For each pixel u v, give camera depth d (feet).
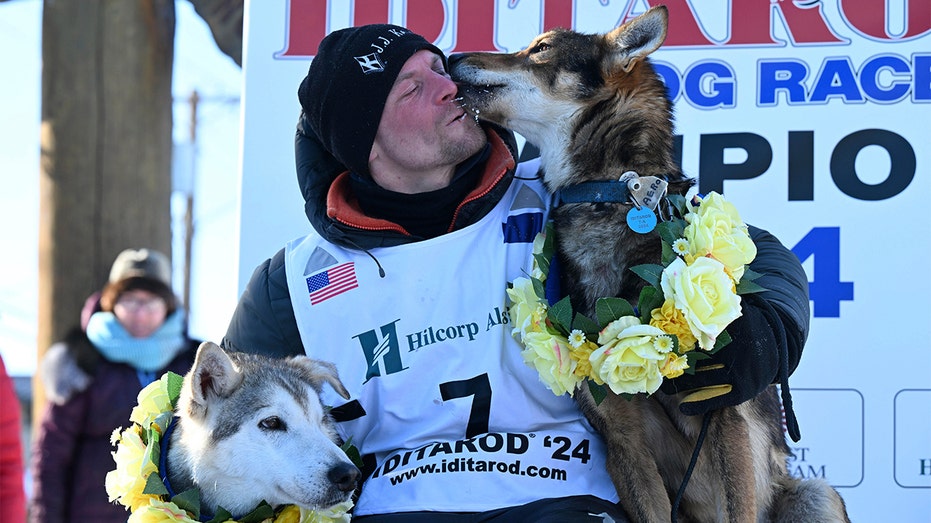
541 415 10.87
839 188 12.46
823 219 12.44
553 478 10.57
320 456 10.55
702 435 10.24
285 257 11.79
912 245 12.28
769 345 9.72
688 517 11.57
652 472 10.71
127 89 25.94
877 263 12.30
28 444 33.53
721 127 12.70
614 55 11.50
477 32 13.17
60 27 25.88
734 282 9.78
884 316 12.23
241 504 10.78
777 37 12.66
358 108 11.21
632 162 11.25
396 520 10.43
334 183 11.60
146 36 26.14
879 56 12.47
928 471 12.01
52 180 25.72
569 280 11.08
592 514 10.30
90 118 25.79
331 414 11.45
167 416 11.05
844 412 12.18
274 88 13.29
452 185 11.34
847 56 12.53
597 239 10.96
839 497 11.49
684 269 9.54
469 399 10.82
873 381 12.17
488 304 10.96
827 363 12.25
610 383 9.59
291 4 13.30
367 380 11.16
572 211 11.15
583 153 11.45
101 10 25.93
